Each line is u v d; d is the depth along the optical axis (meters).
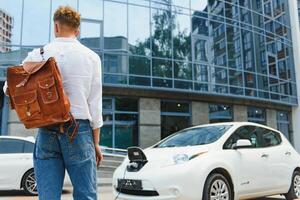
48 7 21.31
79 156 2.59
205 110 24.81
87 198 2.59
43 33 21.00
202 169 6.61
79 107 2.65
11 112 20.20
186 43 24.30
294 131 29.94
